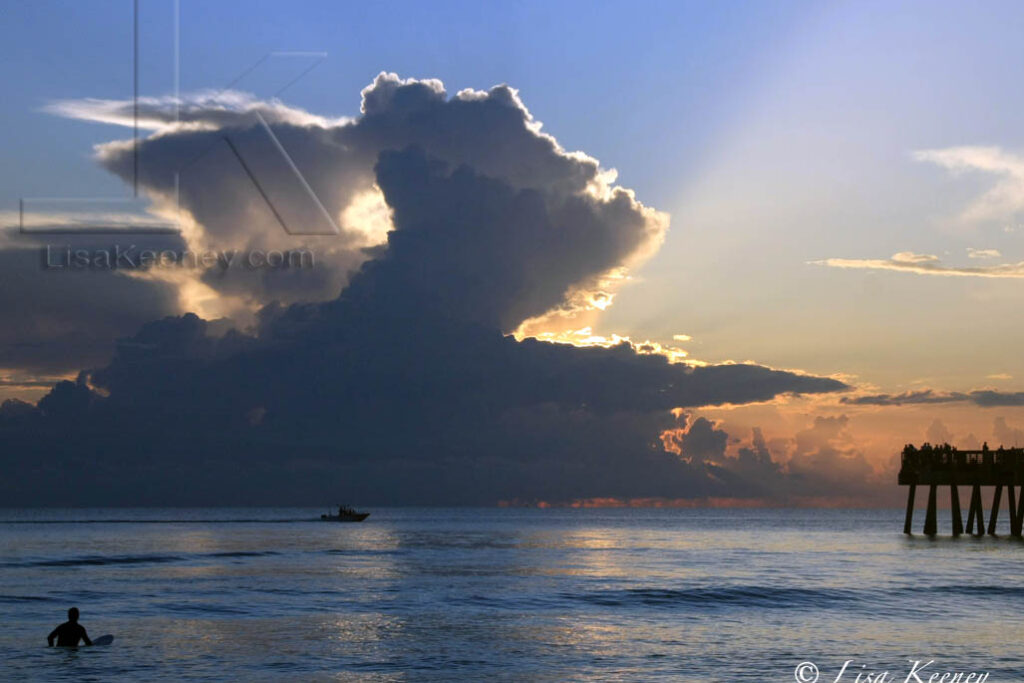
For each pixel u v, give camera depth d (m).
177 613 45.88
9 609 47.28
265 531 172.00
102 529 180.12
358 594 54.94
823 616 44.12
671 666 32.28
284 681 30.09
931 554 79.38
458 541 130.88
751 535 153.00
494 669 31.92
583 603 50.19
